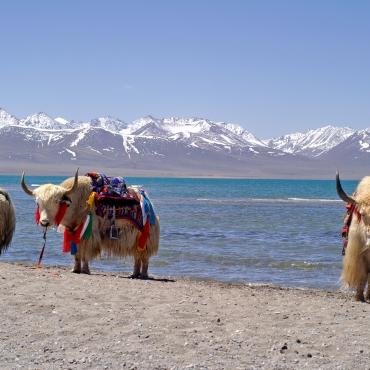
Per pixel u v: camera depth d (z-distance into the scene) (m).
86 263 12.66
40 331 7.55
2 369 6.26
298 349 7.20
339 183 10.33
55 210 11.90
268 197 82.62
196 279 13.76
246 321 8.37
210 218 35.44
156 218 12.84
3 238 13.05
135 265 12.86
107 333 7.52
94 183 12.41
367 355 7.05
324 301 10.41
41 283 10.43
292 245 21.19
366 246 10.12
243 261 17.09
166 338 7.37
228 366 6.51
